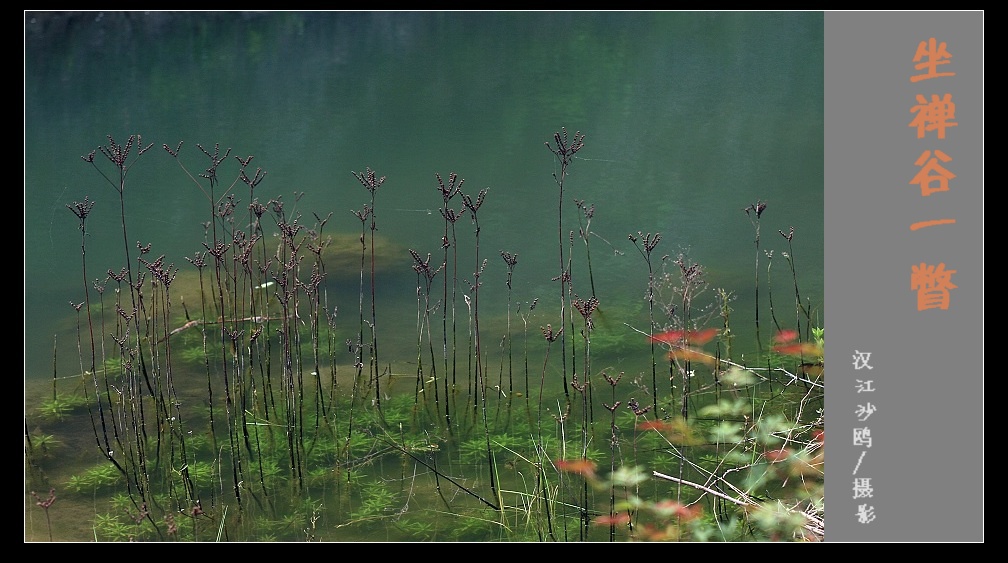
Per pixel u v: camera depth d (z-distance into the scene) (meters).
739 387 6.31
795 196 10.13
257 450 5.77
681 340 6.87
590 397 6.22
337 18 18.16
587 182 10.77
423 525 4.98
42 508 5.20
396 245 8.91
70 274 8.78
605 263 8.61
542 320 7.50
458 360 6.93
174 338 7.25
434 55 16.39
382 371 6.77
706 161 11.34
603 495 5.20
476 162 11.51
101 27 16.95
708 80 14.55
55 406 6.32
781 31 17.08
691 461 5.50
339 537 4.91
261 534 4.97
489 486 5.38
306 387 6.56
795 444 5.56
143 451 5.81
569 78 14.90
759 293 7.80
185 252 9.20
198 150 12.09
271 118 13.36
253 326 6.80
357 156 11.84
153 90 14.60
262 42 17.23
